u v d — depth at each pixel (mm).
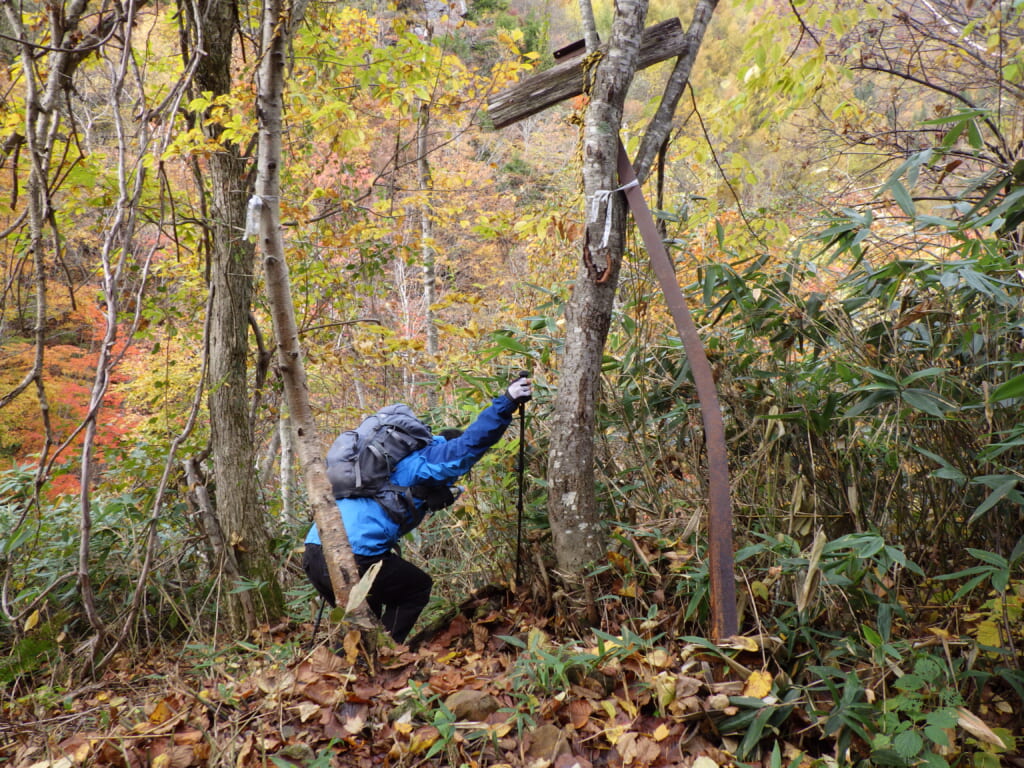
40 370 3146
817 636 2477
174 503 4230
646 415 3217
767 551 2670
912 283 2803
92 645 3270
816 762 1955
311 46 4785
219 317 3902
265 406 5277
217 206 3926
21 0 3213
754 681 2139
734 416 3109
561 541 2773
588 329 2715
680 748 2086
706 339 3215
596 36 2877
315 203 5539
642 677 2305
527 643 2670
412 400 6172
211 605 4016
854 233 2875
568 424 2742
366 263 5328
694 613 2580
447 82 5203
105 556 4012
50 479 4016
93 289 6336
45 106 3217
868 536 2193
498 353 3482
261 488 4809
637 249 3312
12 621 3260
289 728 2240
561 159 12359
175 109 3420
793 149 5582
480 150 13633
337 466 2914
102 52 3402
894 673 2109
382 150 8344
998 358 2643
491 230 5281
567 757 2096
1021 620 2312
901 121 5070
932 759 1827
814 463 2904
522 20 16906
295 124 4820
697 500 2904
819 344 3059
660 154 3303
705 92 4328
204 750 2105
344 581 2504
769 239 3891
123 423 6914
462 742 2139
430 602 3623
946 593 2506
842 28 3951
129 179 4199
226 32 3969
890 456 2738
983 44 4512
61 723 2586
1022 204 2686
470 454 2850
